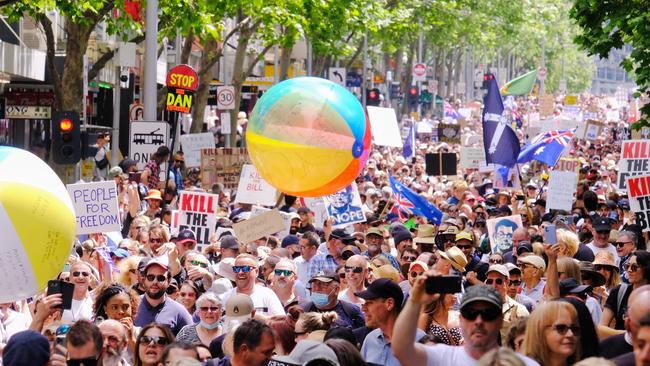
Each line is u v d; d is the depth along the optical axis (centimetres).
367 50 8756
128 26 3800
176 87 3628
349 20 5559
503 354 905
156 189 3030
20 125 5156
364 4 5653
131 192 2620
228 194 3209
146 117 3572
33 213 1369
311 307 1705
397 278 1723
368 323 1363
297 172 1811
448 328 1477
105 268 1945
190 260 1967
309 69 6769
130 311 1550
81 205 2134
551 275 1608
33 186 1375
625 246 2183
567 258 1738
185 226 2398
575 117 9106
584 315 1241
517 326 1241
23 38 4803
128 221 2625
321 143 1786
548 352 1148
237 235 2188
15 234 1358
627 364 1164
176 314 1692
